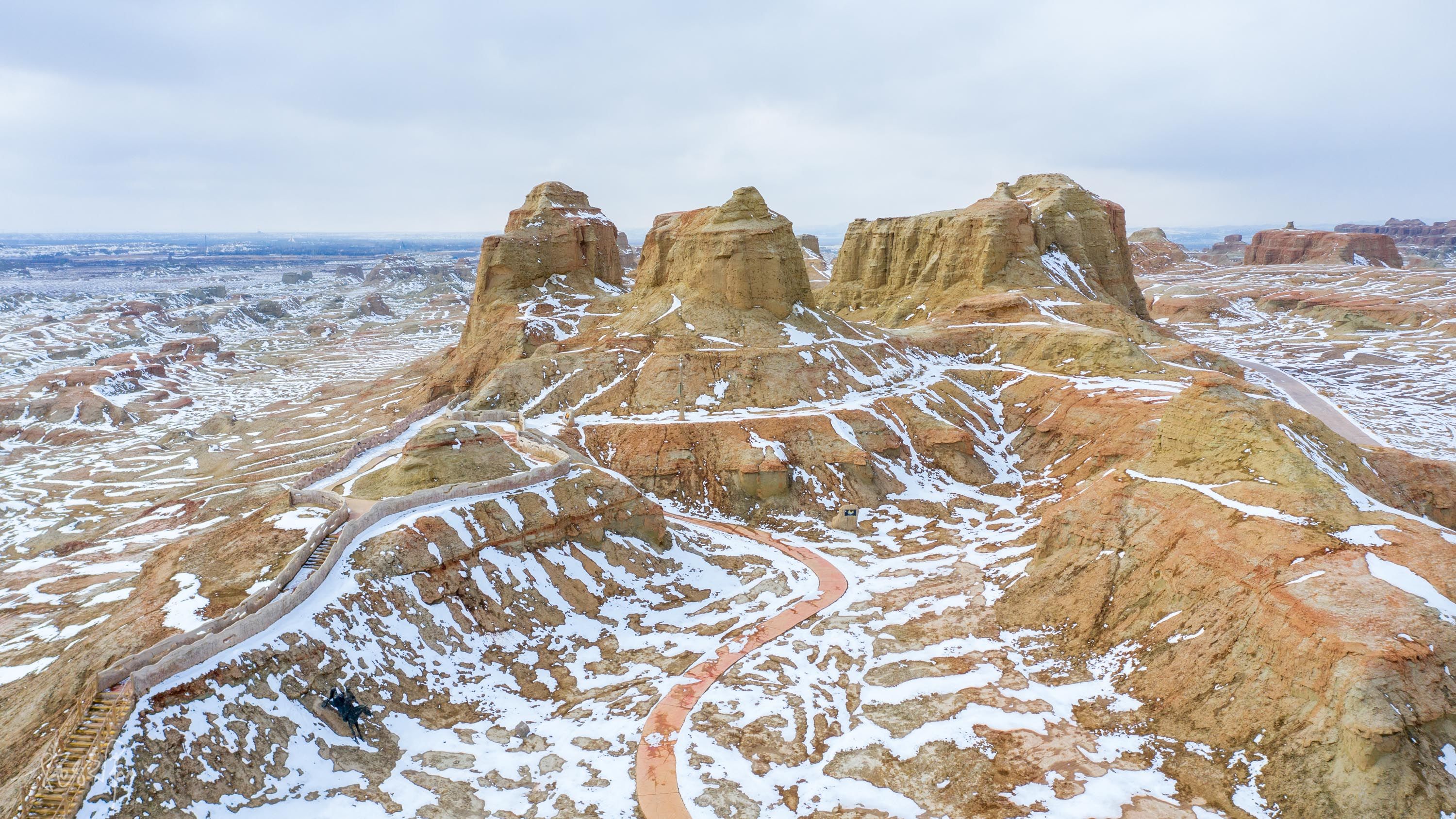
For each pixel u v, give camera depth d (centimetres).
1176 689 4241
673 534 6819
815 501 7856
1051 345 10944
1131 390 9044
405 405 11781
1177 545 4988
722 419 8656
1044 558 5834
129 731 3388
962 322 12331
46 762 3297
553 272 13562
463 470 6066
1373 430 10581
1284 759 3597
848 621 5516
